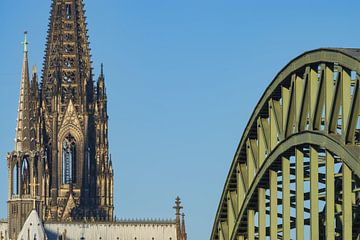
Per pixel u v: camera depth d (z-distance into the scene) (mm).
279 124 137500
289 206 137250
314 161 130125
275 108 139250
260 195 144375
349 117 121125
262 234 144250
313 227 130000
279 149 136625
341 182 135000
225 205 157250
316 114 127875
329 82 125562
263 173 142125
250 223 148750
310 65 128750
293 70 131750
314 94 128625
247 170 147875
